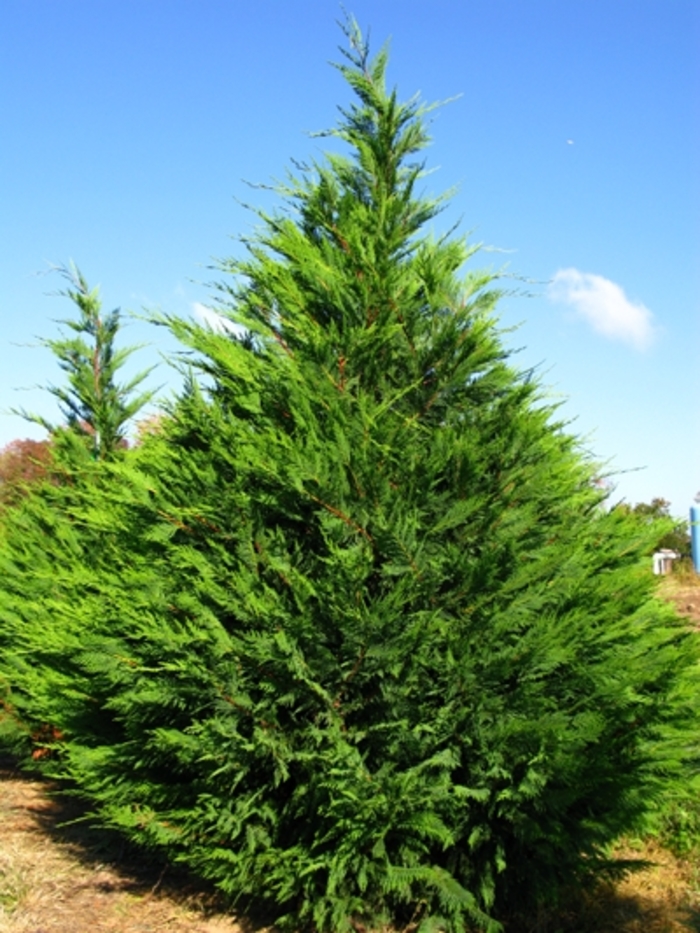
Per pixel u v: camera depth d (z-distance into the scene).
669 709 4.18
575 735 3.80
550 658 4.00
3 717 6.77
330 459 4.24
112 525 5.10
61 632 5.02
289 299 4.74
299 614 4.20
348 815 3.89
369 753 4.13
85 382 8.40
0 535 8.08
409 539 4.08
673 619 5.05
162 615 4.41
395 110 5.26
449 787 4.04
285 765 4.04
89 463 7.16
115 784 4.68
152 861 5.44
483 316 4.90
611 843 4.59
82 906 4.82
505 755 3.95
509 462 4.46
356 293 4.66
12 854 5.60
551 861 4.02
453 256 5.06
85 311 8.64
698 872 5.00
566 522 4.68
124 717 4.70
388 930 4.28
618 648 4.36
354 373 4.62
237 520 4.35
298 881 4.15
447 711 4.02
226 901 4.79
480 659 4.04
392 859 4.13
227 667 4.10
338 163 5.32
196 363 5.06
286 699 4.08
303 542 4.46
